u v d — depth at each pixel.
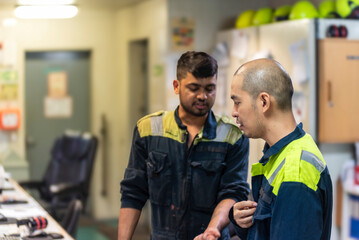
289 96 1.83
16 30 6.99
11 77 6.95
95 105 7.39
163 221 2.54
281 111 1.82
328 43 4.64
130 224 2.58
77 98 7.51
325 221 1.77
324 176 1.75
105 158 7.45
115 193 7.45
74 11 5.19
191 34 6.13
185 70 2.42
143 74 7.21
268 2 6.37
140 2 6.71
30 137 7.33
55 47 7.19
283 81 1.81
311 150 1.77
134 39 6.94
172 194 2.52
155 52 6.40
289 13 5.13
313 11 4.83
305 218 1.67
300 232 1.67
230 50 5.73
